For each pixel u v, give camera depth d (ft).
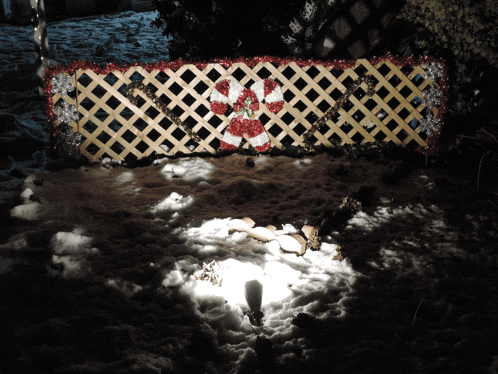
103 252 11.96
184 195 15.47
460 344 8.70
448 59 18.31
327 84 20.90
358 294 10.52
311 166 17.65
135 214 14.11
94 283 10.62
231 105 18.42
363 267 11.66
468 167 17.66
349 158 18.51
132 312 9.79
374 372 8.17
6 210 14.10
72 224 13.12
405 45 20.04
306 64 17.98
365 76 18.19
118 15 53.93
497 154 17.79
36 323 9.21
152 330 9.30
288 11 20.54
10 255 11.48
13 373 7.85
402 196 15.56
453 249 12.14
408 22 20.12
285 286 10.68
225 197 15.52
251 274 10.90
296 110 18.58
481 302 10.12
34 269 10.95
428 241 12.74
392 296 10.46
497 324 9.29
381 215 14.24
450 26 17.49
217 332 9.30
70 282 10.58
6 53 35.42
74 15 55.98
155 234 13.07
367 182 16.65
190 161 17.97
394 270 11.50
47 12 56.54
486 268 11.43
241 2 20.45
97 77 17.76
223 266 11.16
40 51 25.16
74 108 17.93
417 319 9.58
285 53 20.79
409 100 18.49
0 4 51.08
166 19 22.11
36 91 26.78
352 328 9.41
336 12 19.51
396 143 18.93
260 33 20.89
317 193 15.67
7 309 9.57
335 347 8.86
